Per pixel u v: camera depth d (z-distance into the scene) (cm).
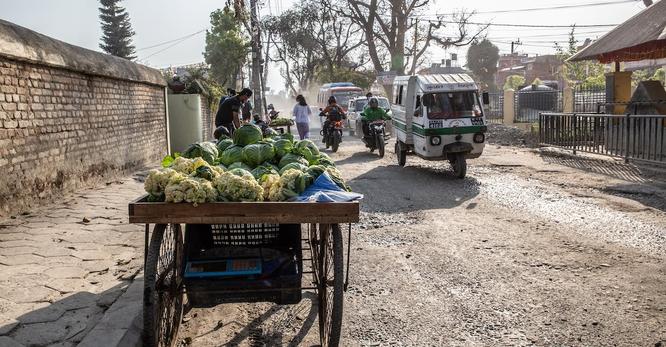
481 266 580
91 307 441
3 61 729
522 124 2530
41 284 492
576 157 1443
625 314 446
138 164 1343
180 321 448
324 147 2066
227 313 478
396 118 1466
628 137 1260
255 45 2753
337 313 368
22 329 398
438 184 1127
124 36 7825
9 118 740
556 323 434
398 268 582
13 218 738
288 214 359
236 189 363
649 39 1352
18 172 762
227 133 749
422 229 746
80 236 657
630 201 882
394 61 4622
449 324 439
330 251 412
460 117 1209
